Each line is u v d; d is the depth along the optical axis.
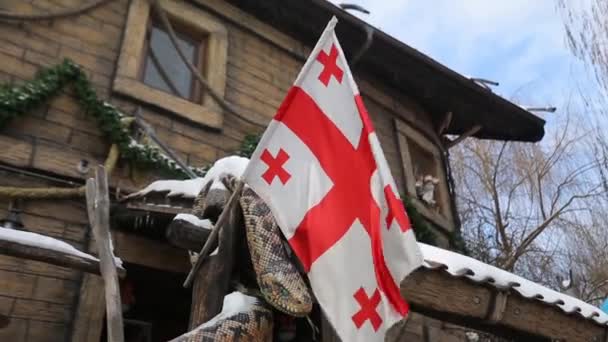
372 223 2.96
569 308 4.86
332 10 7.32
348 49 7.98
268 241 2.96
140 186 5.28
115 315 2.82
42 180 4.93
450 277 4.23
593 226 14.86
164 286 6.41
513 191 15.47
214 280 3.19
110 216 5.04
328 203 3.00
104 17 5.97
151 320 6.46
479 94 8.77
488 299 4.41
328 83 3.23
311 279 2.83
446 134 10.05
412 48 8.02
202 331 2.77
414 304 4.07
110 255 3.03
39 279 4.60
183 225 3.36
